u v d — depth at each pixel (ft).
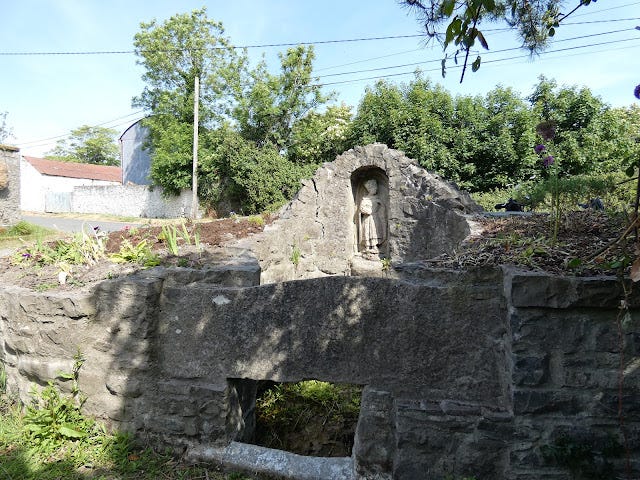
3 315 10.84
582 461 7.21
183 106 74.69
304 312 8.70
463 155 46.80
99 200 81.61
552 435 7.34
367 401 8.31
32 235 37.40
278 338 8.84
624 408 7.16
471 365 7.98
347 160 22.24
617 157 42.98
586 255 8.25
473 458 7.66
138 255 11.74
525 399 7.34
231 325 9.10
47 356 10.09
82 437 9.64
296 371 8.74
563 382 7.29
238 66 76.38
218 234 16.80
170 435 9.34
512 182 45.73
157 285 9.51
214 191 62.90
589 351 7.23
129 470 8.87
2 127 72.08
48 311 9.94
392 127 48.57
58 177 99.04
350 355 8.46
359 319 8.42
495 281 7.92
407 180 20.67
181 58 75.56
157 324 9.55
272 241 18.11
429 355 8.13
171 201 71.61
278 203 53.93
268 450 9.10
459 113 48.24
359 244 23.44
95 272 11.04
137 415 9.54
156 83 77.82
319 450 10.84
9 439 9.72
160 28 75.10
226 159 59.26
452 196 18.62
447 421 7.73
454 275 8.18
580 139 46.21
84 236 13.71
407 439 7.92
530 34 9.89
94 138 157.38
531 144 45.24
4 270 12.68
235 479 8.68
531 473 7.43
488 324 7.92
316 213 22.76
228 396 9.23
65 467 8.91
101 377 9.73
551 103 48.29
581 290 7.04
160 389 9.37
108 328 9.64
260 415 12.24
